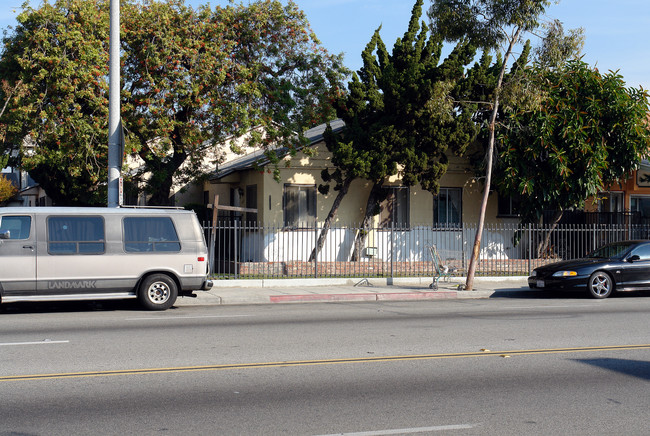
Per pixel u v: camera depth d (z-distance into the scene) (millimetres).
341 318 12883
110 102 16141
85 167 19094
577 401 6730
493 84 21297
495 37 18141
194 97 19469
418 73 21016
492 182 22859
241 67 19984
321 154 23203
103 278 13633
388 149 20906
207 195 28594
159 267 14070
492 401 6703
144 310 14180
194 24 20109
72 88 17812
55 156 18172
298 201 23156
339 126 26766
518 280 20766
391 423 5926
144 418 6055
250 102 20234
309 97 21188
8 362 8406
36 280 13188
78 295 13508
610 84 21125
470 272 18562
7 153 19875
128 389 7094
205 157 25969
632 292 18562
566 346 9750
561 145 21266
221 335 10602
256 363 8445
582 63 21688
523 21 17594
